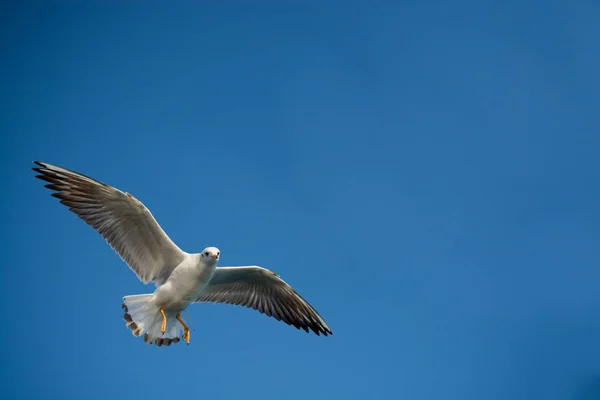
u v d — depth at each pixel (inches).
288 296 368.2
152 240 327.3
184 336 332.8
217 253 319.6
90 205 319.6
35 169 317.7
